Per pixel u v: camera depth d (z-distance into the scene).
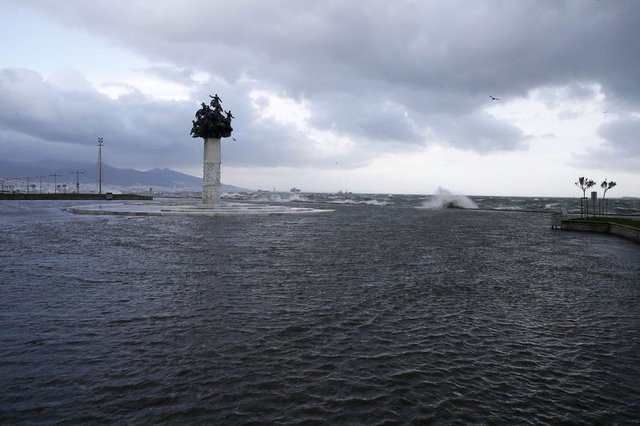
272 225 44.19
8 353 8.59
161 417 6.28
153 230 36.19
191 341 9.40
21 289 14.10
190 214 57.22
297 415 6.42
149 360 8.32
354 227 44.28
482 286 16.09
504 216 76.31
